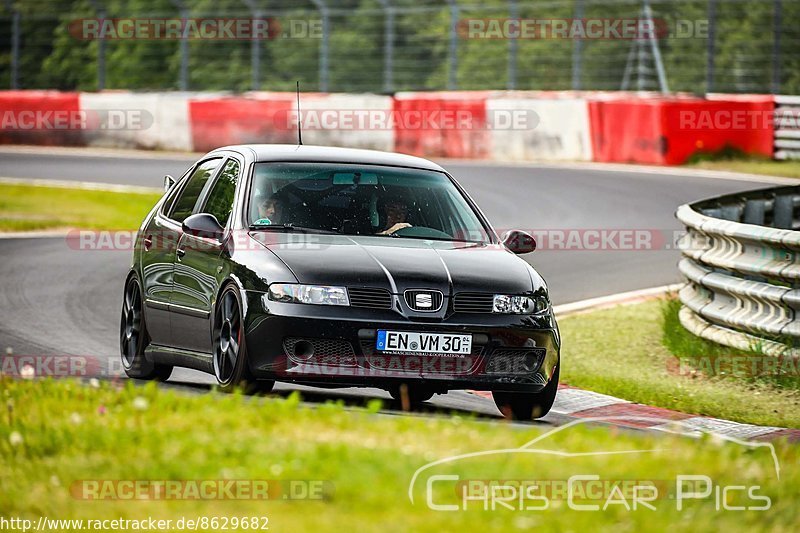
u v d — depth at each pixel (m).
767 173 85.00
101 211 76.38
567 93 100.62
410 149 98.75
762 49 124.31
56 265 54.53
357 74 152.62
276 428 19.95
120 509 15.77
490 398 31.39
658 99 92.94
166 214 31.61
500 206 73.06
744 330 36.00
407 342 25.56
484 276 26.78
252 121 103.62
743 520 16.22
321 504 15.67
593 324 43.16
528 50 139.75
